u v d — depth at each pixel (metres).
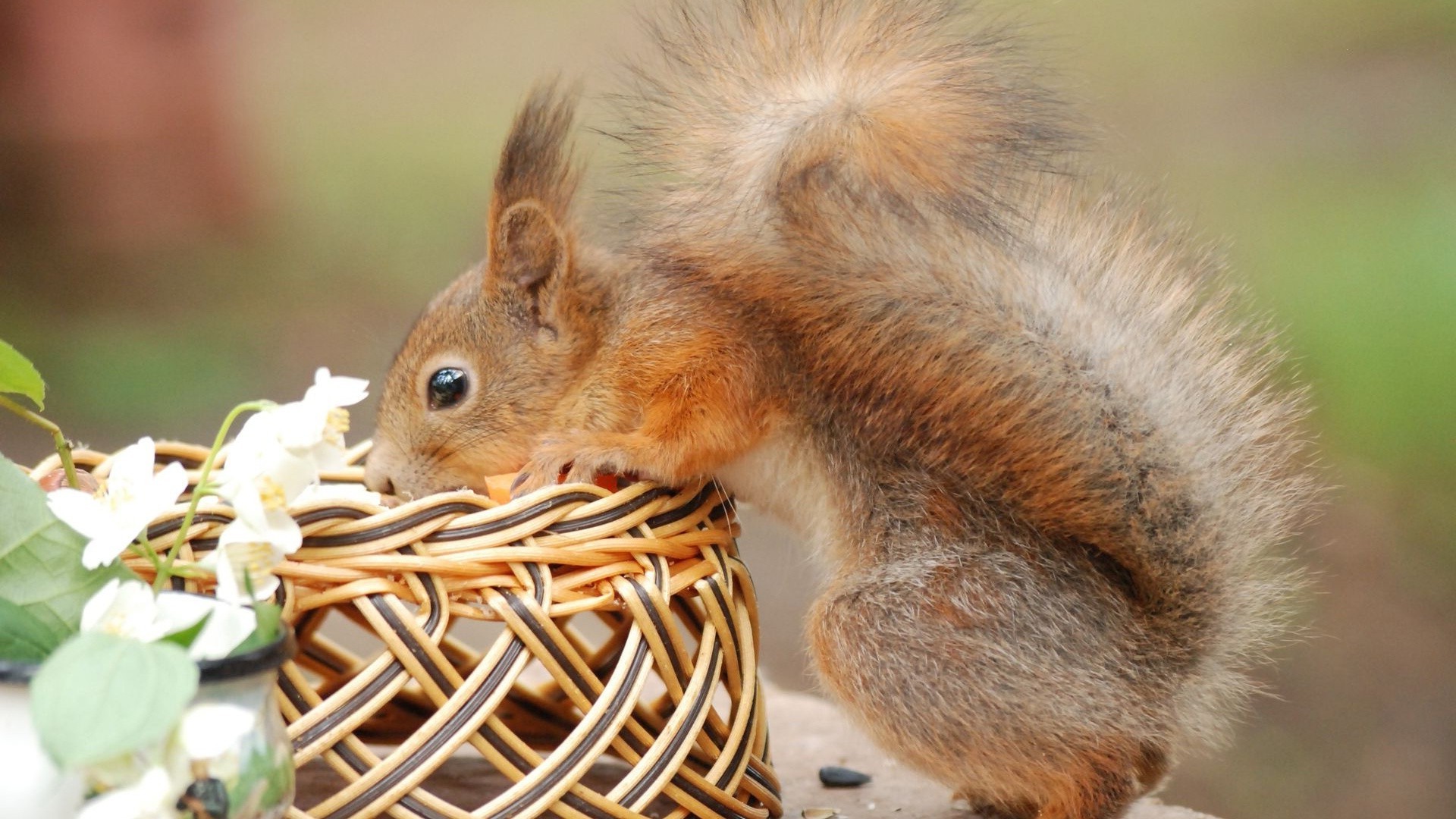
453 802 3.76
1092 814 3.75
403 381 3.82
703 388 3.78
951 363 3.77
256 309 5.90
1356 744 4.12
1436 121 6.16
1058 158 3.80
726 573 3.75
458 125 7.24
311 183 6.70
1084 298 3.79
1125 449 3.77
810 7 3.80
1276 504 3.78
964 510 3.77
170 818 3.64
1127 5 7.53
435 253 6.25
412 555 3.71
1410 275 4.95
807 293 3.78
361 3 8.41
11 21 6.24
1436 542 4.38
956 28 3.79
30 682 3.64
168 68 6.45
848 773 3.81
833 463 3.79
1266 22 7.36
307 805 3.74
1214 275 3.81
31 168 6.29
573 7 8.25
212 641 3.66
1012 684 3.75
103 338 5.67
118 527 3.68
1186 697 3.77
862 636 3.76
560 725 3.79
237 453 3.69
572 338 3.81
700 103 3.80
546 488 3.72
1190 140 6.22
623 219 3.82
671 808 3.75
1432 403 4.61
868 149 3.76
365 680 3.70
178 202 6.42
